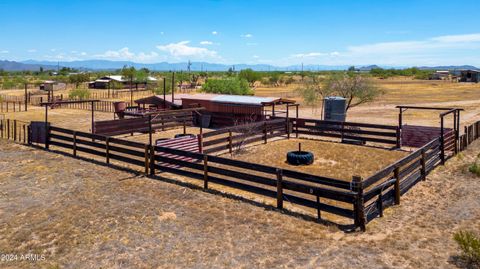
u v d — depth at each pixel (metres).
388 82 122.38
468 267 7.38
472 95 66.50
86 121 32.75
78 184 13.31
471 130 21.62
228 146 19.98
